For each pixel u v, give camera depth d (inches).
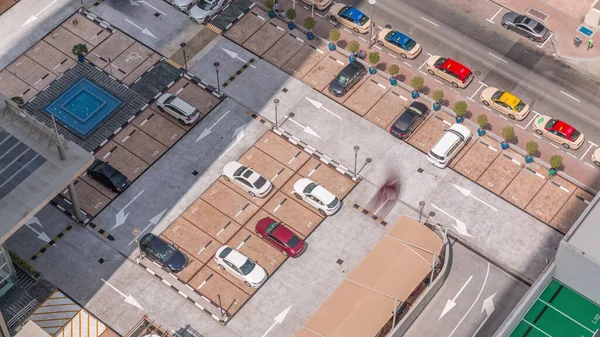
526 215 4227.4
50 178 3686.0
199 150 4443.9
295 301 3981.3
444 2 4982.8
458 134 4377.5
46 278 4045.3
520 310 3580.2
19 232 4180.6
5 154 3737.7
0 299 3976.4
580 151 4429.1
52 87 4677.7
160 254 4040.4
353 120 4537.4
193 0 4965.6
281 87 4660.4
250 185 4249.5
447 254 4037.9
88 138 4478.3
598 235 3555.6
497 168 4372.5
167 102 4517.7
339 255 4109.3
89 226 4202.8
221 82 4682.6
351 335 3698.3
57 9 4968.0
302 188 4244.6
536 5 4963.1
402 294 3818.9
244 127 4517.7
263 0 5012.3
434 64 4675.2
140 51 4808.1
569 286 3708.2
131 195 4298.7
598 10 4778.5
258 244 4143.7
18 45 4837.6
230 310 3959.2
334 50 4793.3
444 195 4286.4
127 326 3919.8
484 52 4788.4
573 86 4655.5
